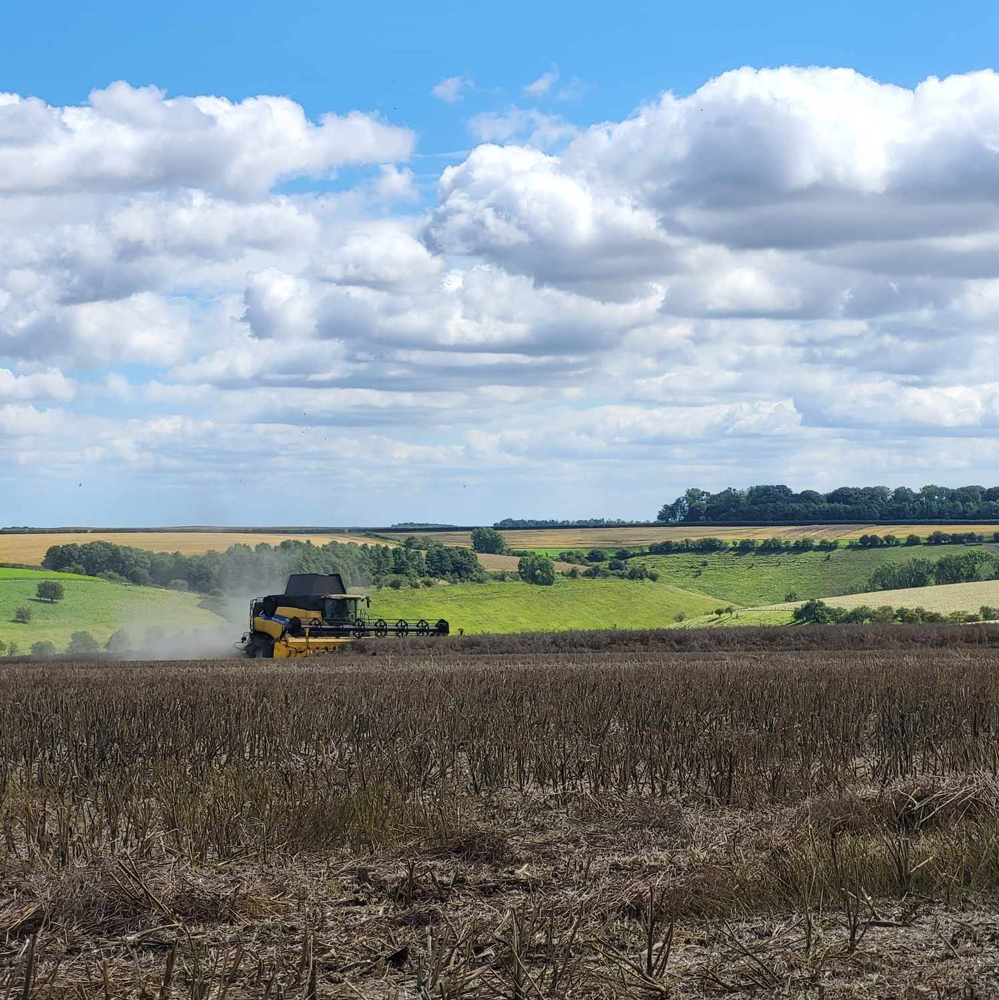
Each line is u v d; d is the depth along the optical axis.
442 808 11.22
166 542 125.75
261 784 12.13
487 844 10.30
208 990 6.65
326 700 19.80
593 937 7.49
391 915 8.34
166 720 17.83
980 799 10.98
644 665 29.55
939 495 161.00
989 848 8.80
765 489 176.25
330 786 12.53
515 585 105.81
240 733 15.92
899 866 8.64
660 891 8.59
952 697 18.77
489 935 7.64
